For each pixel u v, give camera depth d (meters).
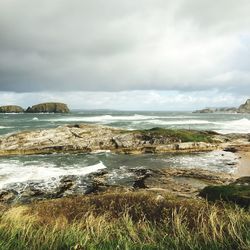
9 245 5.08
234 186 10.53
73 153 30.05
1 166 23.41
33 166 23.47
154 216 6.94
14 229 5.62
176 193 12.01
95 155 28.89
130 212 7.21
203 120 80.00
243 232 5.38
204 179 18.06
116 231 5.87
